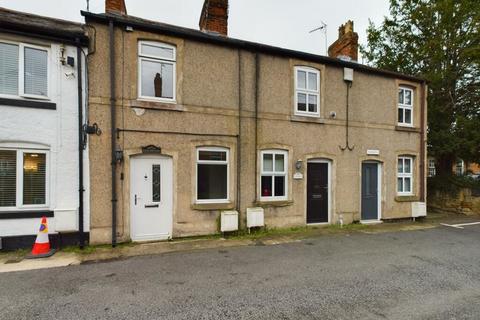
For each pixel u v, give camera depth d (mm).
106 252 6219
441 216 11977
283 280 4750
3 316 3539
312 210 9273
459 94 13055
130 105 7023
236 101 8195
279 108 8727
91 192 6699
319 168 9422
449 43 12367
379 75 10422
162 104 7293
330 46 12188
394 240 7617
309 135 9133
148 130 7195
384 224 9945
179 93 7512
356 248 6770
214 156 8031
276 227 8586
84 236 6629
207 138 7805
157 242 7102
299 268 5340
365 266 5508
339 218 9516
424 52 12734
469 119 12219
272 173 8688
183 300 3998
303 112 9109
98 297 4074
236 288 4410
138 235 7137
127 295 4141
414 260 5918
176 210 7438
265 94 8562
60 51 6531
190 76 7680
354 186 9812
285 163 8875
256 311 3709
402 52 13906
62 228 6340
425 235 8289
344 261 5789
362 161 10039
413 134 11070
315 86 9383
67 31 6480
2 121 6117
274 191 8742
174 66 7551
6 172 6234
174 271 5121
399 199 10570
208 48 7898
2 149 6172
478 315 3666
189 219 7570
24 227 6242
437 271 5289
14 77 6336
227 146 8047
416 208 10602
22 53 6336
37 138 6371
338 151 9562
